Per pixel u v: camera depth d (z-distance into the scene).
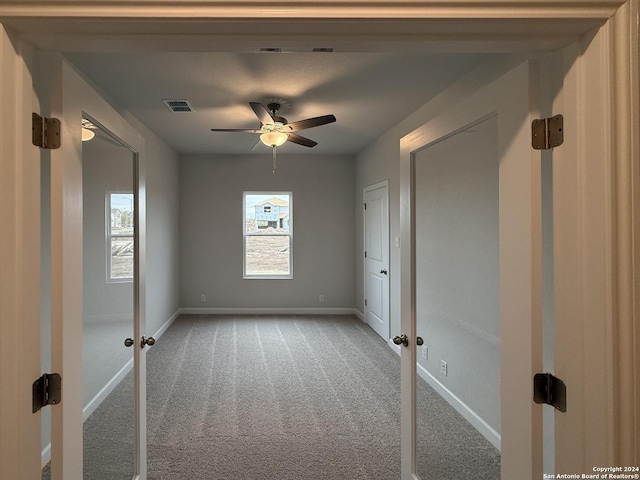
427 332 1.97
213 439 2.61
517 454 1.17
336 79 3.11
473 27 0.95
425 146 1.78
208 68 2.88
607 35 0.93
